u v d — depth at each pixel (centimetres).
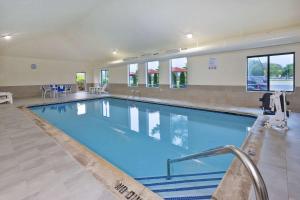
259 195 88
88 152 287
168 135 473
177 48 812
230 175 210
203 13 540
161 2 541
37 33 820
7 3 393
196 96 808
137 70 1081
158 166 313
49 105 855
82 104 927
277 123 399
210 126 534
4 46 911
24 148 303
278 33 485
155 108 803
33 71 1145
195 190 231
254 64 638
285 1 437
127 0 569
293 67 556
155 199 175
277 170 227
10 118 528
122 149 390
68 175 219
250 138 339
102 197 179
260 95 625
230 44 581
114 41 901
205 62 762
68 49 1143
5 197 181
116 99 1046
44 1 442
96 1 582
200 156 176
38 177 215
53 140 340
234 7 489
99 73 1381
